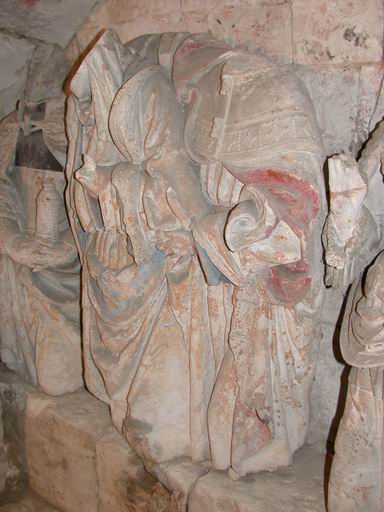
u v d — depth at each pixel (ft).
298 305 6.77
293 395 7.13
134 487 8.00
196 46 7.11
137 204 6.98
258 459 7.22
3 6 9.14
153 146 6.84
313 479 7.17
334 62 6.79
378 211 6.57
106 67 6.94
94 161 7.38
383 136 6.03
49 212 9.16
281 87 6.22
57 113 9.37
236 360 6.89
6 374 10.22
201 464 7.59
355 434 6.02
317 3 6.76
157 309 7.53
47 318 9.38
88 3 9.05
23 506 9.62
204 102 6.81
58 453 9.18
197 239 6.54
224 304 7.07
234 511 6.88
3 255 9.76
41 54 9.82
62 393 9.50
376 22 6.43
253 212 6.06
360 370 5.95
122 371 7.91
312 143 6.15
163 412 7.65
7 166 9.77
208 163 6.84
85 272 8.23
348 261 6.13
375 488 6.06
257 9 7.25
